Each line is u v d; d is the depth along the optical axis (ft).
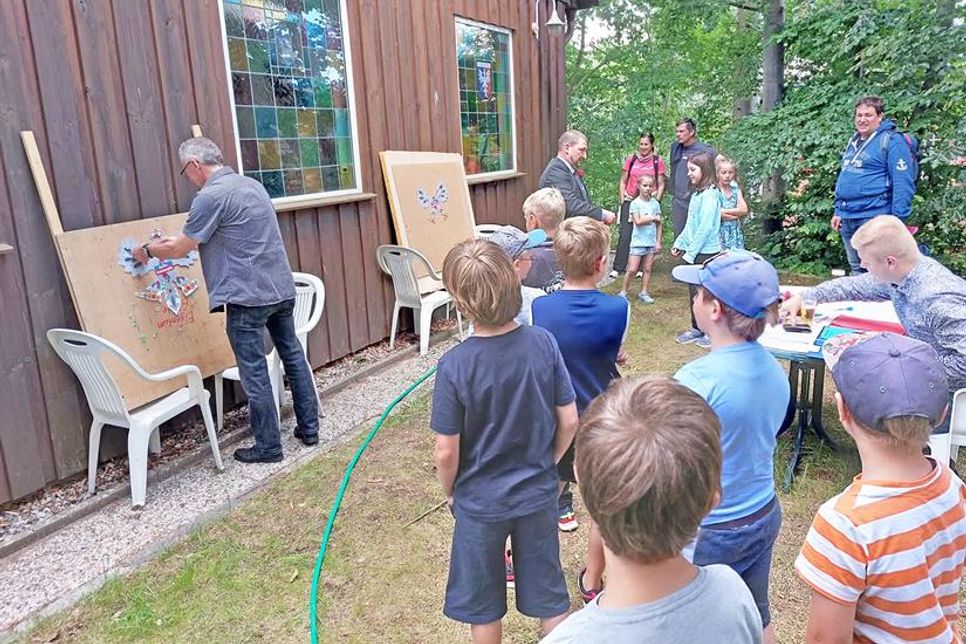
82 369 9.89
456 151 19.42
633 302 21.13
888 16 21.90
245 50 13.23
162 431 11.85
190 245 10.29
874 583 3.99
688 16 32.55
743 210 16.81
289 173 14.42
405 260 16.21
